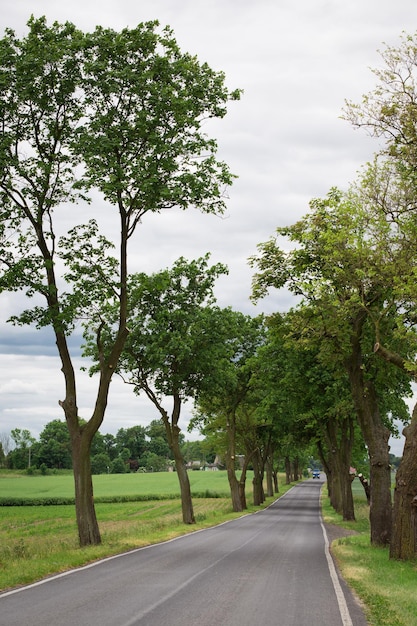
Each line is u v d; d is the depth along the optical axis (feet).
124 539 83.41
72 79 73.15
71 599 38.22
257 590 42.75
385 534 75.72
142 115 70.74
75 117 75.15
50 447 648.38
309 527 116.78
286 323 87.25
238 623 31.99
